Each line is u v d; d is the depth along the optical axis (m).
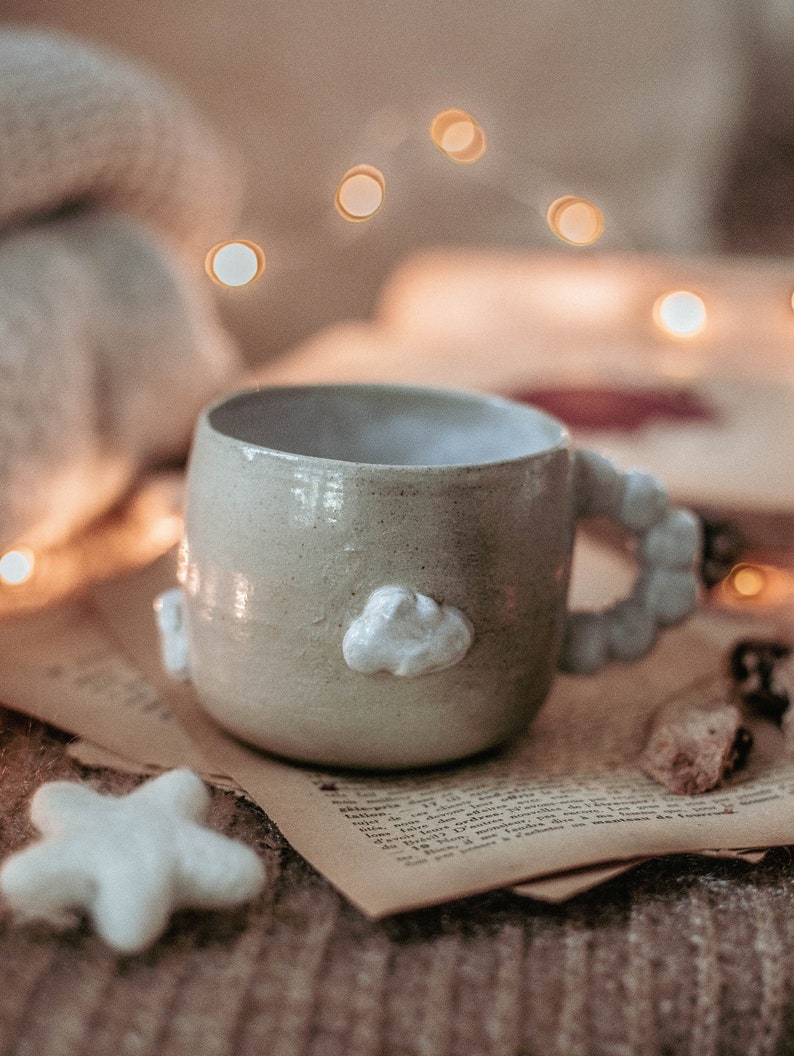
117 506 0.51
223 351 0.56
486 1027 0.28
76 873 0.28
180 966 0.28
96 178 0.50
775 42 1.15
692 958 0.30
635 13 1.02
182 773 0.31
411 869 0.30
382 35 0.94
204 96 0.90
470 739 0.34
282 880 0.31
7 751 0.34
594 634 0.37
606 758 0.36
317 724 0.33
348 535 0.32
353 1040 0.27
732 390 0.64
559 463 0.34
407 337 0.78
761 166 1.20
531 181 1.04
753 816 0.33
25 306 0.43
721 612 0.47
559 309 0.82
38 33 0.51
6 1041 0.27
